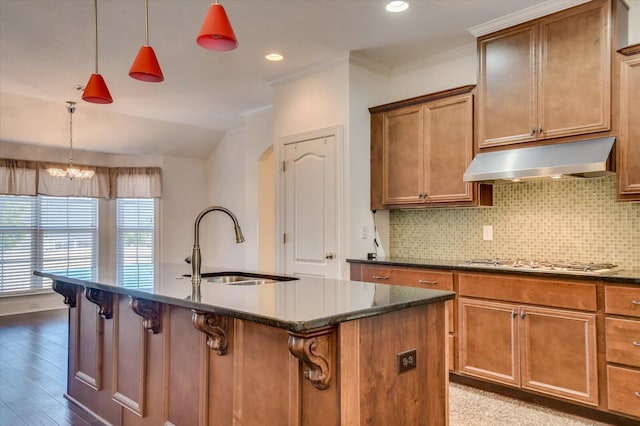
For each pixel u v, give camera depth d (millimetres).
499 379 3041
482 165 3266
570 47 2947
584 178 3234
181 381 2207
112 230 7180
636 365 2496
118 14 3160
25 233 6410
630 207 3037
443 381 1950
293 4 3047
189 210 7523
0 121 5543
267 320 1460
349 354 1547
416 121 3840
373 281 3777
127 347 2586
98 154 7039
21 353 4371
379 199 4094
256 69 4328
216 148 7504
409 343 1798
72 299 3117
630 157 2711
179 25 3348
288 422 1678
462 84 3889
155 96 5262
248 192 6219
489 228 3750
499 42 3293
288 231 4488
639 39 2971
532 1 3004
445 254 4023
